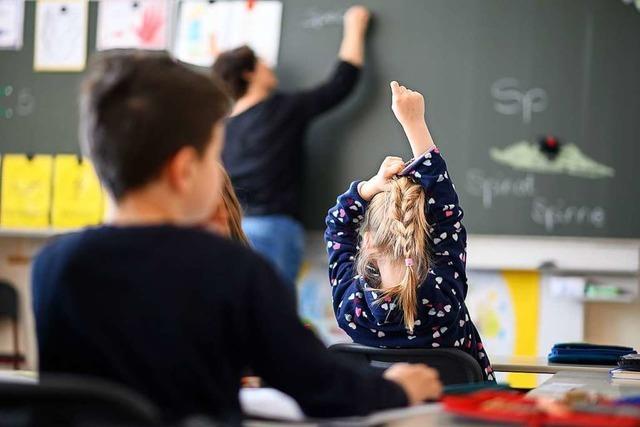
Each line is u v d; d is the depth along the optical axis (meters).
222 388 1.52
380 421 1.49
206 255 1.53
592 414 1.40
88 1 6.41
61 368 1.55
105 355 1.50
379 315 2.65
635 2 5.71
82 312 1.52
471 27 5.88
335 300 2.82
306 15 6.09
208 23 6.22
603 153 5.72
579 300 5.79
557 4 5.79
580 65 5.75
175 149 1.55
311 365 1.54
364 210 2.82
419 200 2.63
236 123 5.89
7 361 6.55
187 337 1.50
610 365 3.17
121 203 1.60
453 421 1.48
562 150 5.76
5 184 6.49
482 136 5.85
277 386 1.56
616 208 5.71
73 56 6.43
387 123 5.96
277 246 5.86
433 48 5.91
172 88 1.57
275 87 6.01
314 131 6.05
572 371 3.01
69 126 6.42
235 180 5.89
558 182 5.77
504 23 5.84
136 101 1.55
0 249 6.61
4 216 6.48
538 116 5.80
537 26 5.81
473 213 5.85
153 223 1.55
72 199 6.41
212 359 1.51
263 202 5.86
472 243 5.84
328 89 5.93
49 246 1.63
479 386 1.80
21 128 6.48
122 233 1.54
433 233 2.68
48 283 1.57
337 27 6.04
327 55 6.06
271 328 1.52
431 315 2.63
